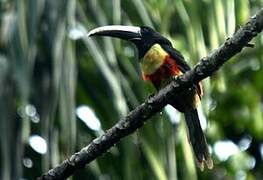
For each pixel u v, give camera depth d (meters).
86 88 12.55
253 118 18.08
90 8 11.92
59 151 12.08
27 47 11.56
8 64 11.81
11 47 11.63
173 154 11.79
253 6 14.26
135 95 12.00
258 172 18.75
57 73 11.61
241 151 18.06
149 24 11.85
